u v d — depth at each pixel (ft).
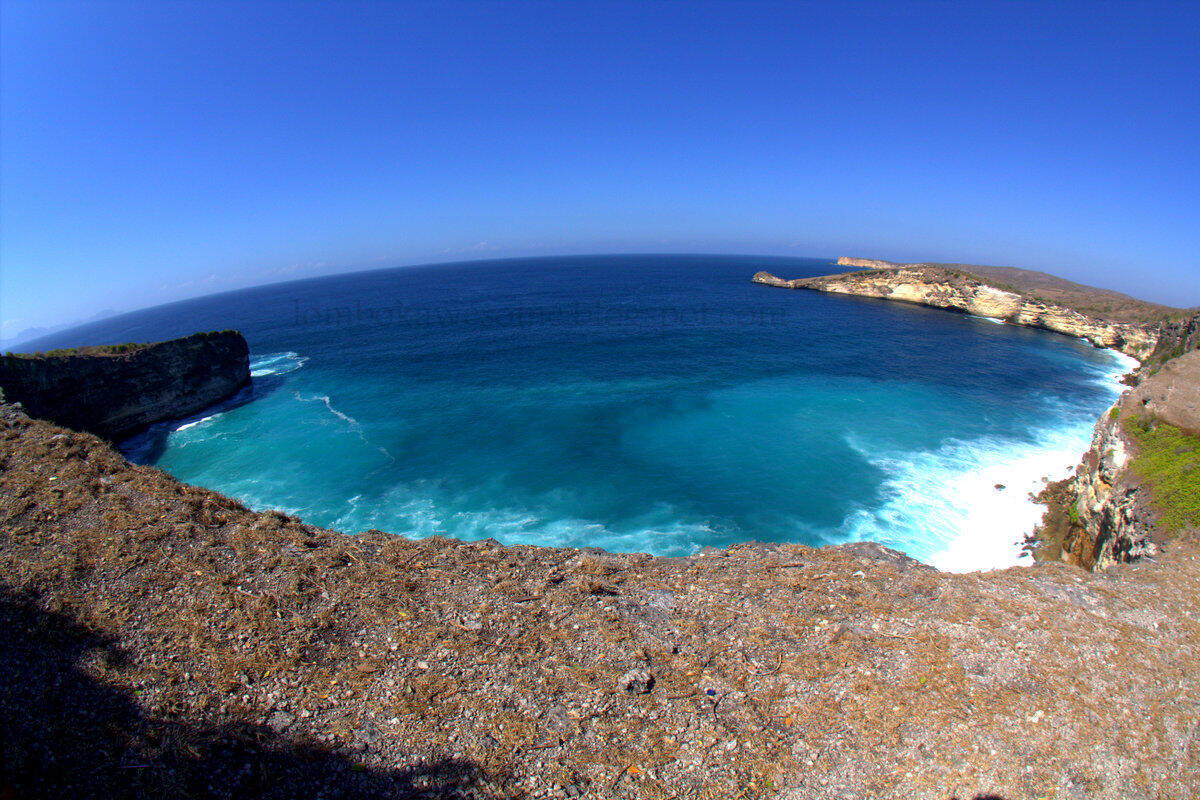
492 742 30.55
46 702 28.48
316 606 40.29
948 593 48.60
